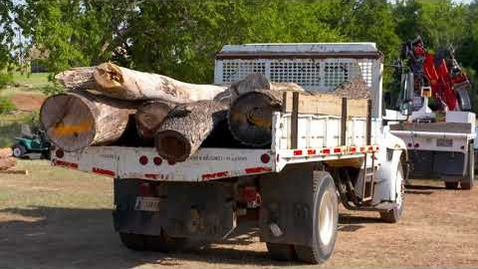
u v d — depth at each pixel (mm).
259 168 7027
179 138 6918
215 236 7797
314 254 8039
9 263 8031
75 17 24297
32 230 10375
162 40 26938
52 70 22859
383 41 52219
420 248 9523
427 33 70000
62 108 6941
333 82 10688
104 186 16047
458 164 16766
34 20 22625
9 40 22844
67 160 7656
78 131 6934
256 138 7137
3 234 9977
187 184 7863
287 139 7125
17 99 47062
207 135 7137
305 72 10766
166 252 8852
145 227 8109
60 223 11039
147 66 27562
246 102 7148
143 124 7254
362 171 10172
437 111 18406
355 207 10531
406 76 14672
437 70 18609
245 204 8047
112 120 7109
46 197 13844
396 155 11727
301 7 30781
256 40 26078
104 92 7062
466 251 9359
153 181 7812
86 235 10031
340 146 8391
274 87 8562
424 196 16047
